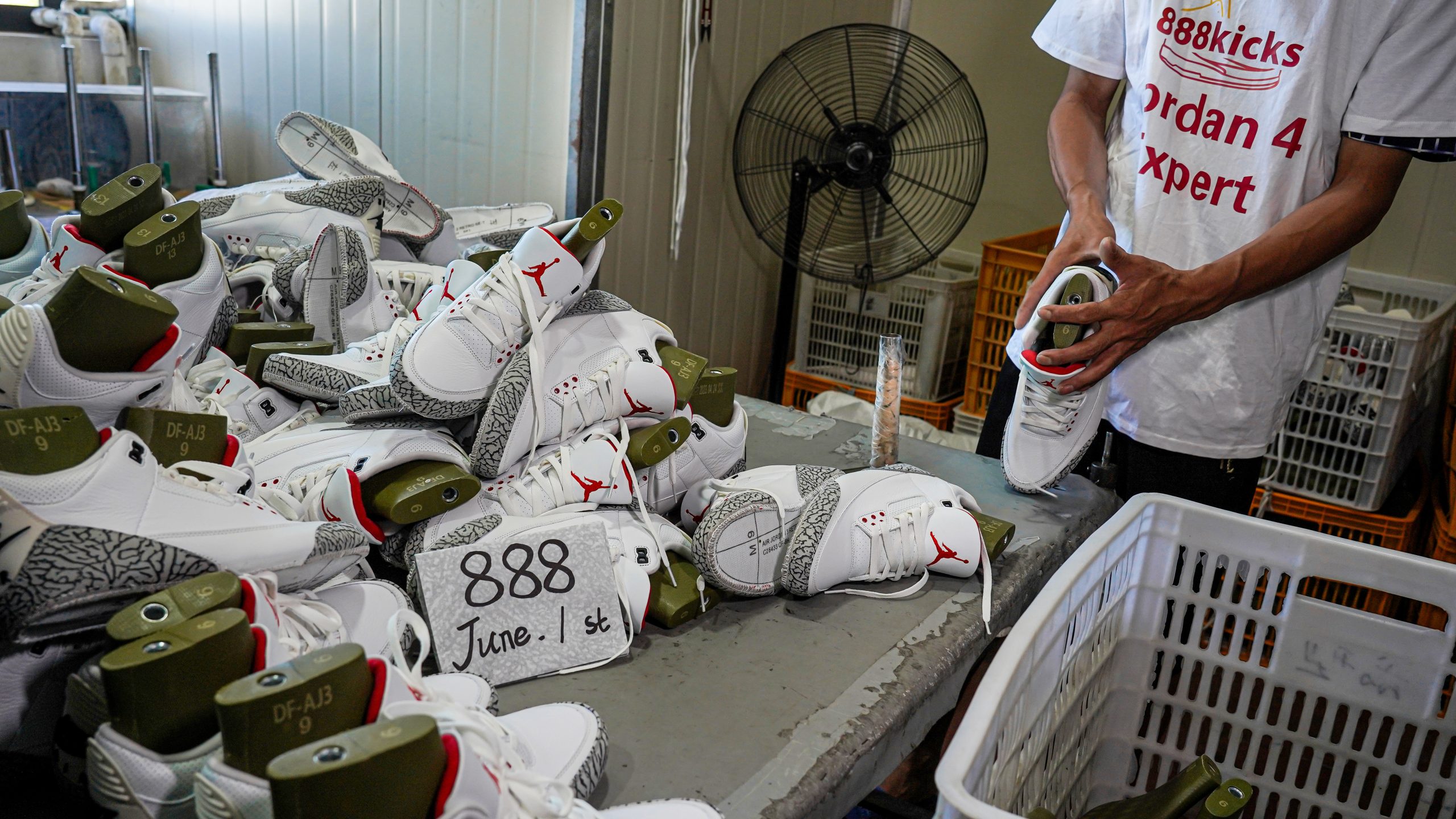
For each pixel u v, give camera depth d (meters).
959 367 2.79
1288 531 1.00
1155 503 1.04
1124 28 1.41
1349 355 2.10
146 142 2.29
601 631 0.87
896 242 2.64
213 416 0.79
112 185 0.95
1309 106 1.25
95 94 2.16
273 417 1.02
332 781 0.43
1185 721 1.61
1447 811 1.00
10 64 2.43
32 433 0.61
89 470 0.62
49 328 0.67
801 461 1.36
